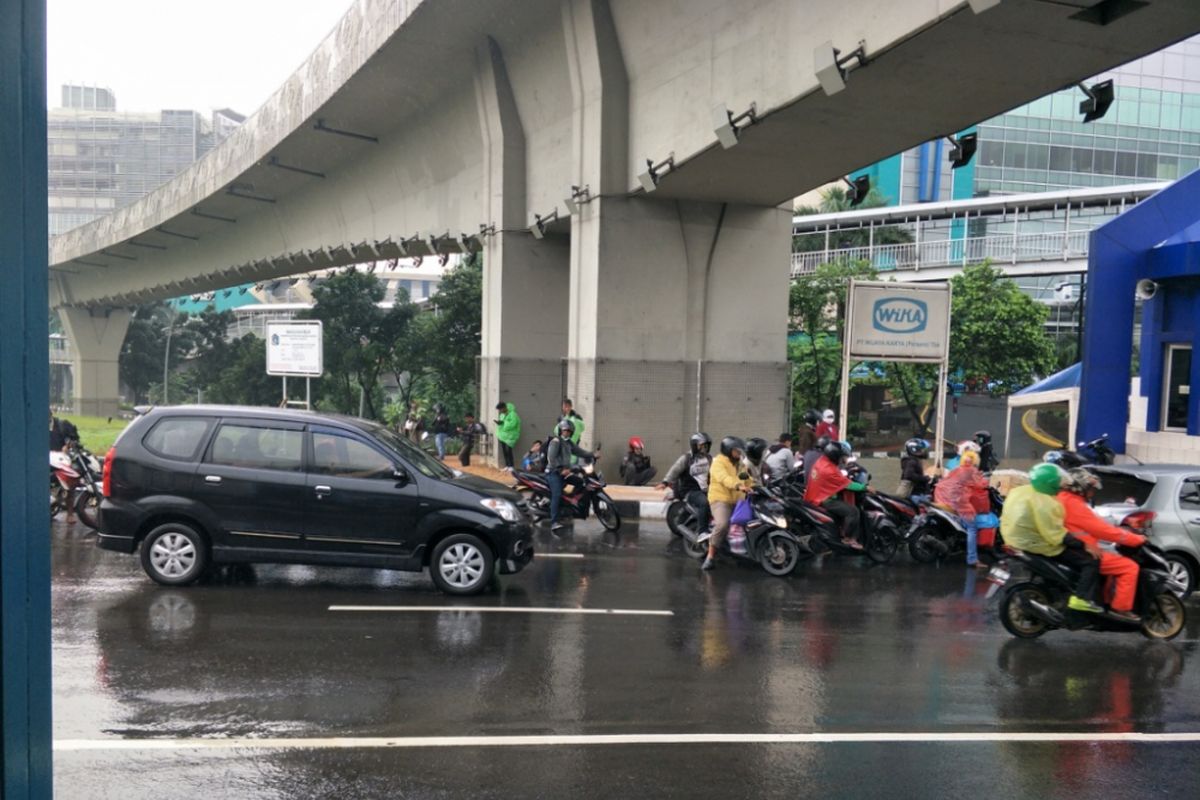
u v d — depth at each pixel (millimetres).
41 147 1257
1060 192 43156
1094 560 7539
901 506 11891
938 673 6691
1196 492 9938
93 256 45656
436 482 8625
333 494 8500
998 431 36438
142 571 9320
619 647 7059
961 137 13234
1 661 1199
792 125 12906
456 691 5852
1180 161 66875
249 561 8547
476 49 19297
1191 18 9219
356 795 4309
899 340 16672
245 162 28141
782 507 10586
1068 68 10672
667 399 17625
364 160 26984
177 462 8578
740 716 5586
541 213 19750
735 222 17984
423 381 43438
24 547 1245
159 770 4516
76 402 58094
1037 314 34969
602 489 13383
